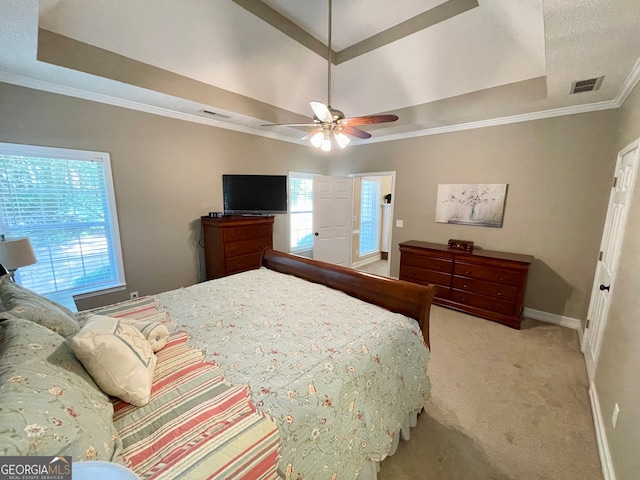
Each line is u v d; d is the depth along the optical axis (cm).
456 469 150
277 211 407
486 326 320
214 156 379
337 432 116
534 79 277
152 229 331
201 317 181
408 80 329
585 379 226
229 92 325
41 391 72
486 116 338
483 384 220
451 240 382
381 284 200
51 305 132
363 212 625
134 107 301
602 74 216
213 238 358
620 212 221
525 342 284
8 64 211
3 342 86
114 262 308
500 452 161
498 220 359
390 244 474
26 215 252
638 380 129
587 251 305
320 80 353
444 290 369
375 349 148
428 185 420
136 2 209
